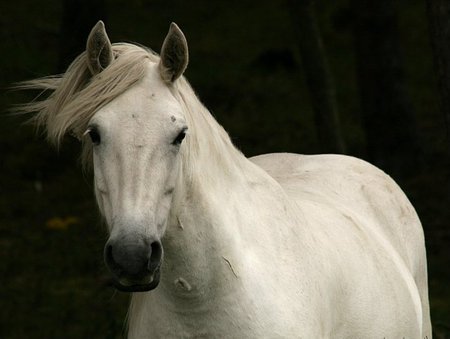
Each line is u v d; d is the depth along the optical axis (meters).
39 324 15.29
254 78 32.28
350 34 36.09
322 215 8.11
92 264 18.30
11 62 29.98
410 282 8.84
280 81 32.06
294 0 15.98
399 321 8.38
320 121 16.11
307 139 26.14
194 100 6.81
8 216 21.55
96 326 14.67
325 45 35.22
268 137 26.50
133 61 6.50
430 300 15.53
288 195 8.03
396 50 22.72
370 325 7.97
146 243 6.02
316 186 8.87
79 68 6.70
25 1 36.47
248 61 33.94
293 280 7.15
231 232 6.86
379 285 8.18
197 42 35.72
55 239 19.94
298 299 7.13
